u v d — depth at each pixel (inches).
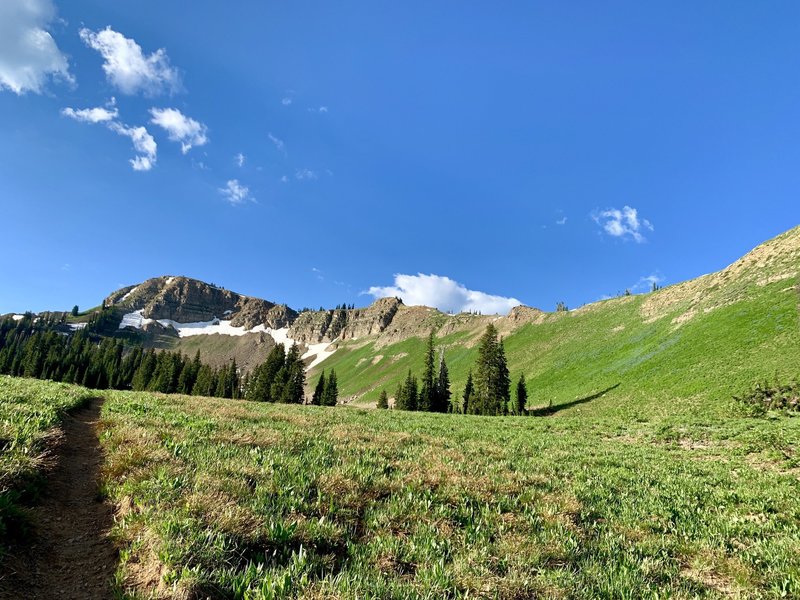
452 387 5718.5
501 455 627.5
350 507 316.5
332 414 1136.8
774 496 466.9
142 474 318.3
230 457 397.4
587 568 257.0
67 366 5113.2
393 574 228.5
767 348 2054.6
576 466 595.5
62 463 370.9
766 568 283.9
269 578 196.7
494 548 269.7
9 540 218.1
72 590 196.2
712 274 3799.2
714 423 1124.5
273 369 4023.1
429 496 355.3
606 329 4485.7
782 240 3179.1
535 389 3887.8
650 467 641.6
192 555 207.6
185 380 4559.5
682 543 326.6
